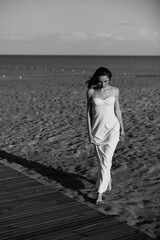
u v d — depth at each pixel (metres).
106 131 4.20
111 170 5.73
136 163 6.15
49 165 6.06
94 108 4.21
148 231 3.59
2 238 3.29
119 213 4.01
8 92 18.53
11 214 3.81
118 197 4.59
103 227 3.58
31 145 7.46
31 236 3.35
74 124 9.79
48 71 47.38
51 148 7.22
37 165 6.05
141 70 51.88
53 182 5.04
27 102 14.56
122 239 3.36
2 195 4.37
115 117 4.26
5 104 13.84
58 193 4.51
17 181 4.94
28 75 36.78
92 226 3.60
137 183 5.19
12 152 6.91
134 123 9.90
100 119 4.18
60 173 5.60
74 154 6.78
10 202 4.15
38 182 4.92
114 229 3.55
